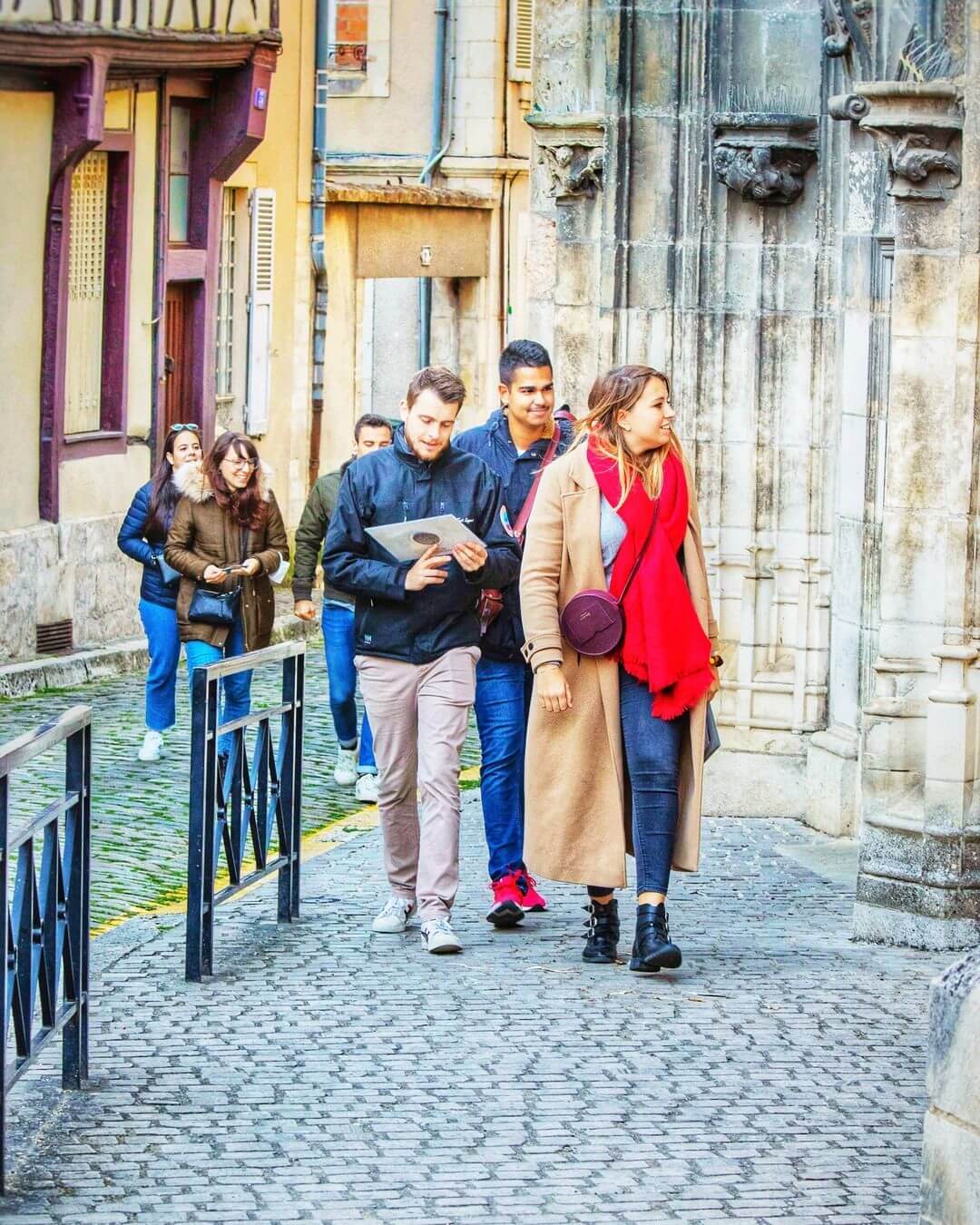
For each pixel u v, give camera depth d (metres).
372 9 31.83
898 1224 6.29
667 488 8.80
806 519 12.33
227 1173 6.62
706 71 12.29
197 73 20.83
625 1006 8.41
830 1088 7.46
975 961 5.80
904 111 9.09
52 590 18.41
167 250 20.94
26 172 17.88
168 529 13.59
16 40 16.84
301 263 25.28
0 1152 6.39
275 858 9.88
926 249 9.20
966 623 9.29
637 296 12.48
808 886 10.68
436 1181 6.57
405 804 9.50
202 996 8.55
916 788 9.44
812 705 12.33
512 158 31.92
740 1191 6.52
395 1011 8.34
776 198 12.25
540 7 12.95
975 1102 5.60
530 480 9.99
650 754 8.76
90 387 19.70
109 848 11.71
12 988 6.61
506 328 32.44
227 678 13.43
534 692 8.86
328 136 32.34
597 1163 6.73
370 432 13.46
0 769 6.05
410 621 9.23
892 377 9.32
